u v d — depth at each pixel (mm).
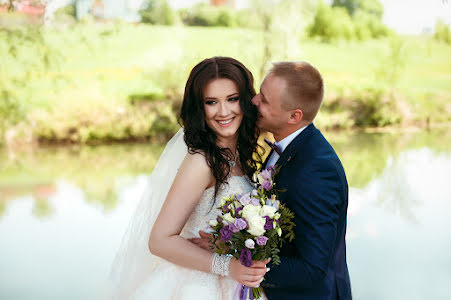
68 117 9422
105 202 5762
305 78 1586
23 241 4555
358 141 9094
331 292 1585
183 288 1634
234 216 1422
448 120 10516
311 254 1469
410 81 11141
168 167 1795
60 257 4125
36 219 5219
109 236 4625
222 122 1599
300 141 1623
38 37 7539
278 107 1608
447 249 3760
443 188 5785
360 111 10297
